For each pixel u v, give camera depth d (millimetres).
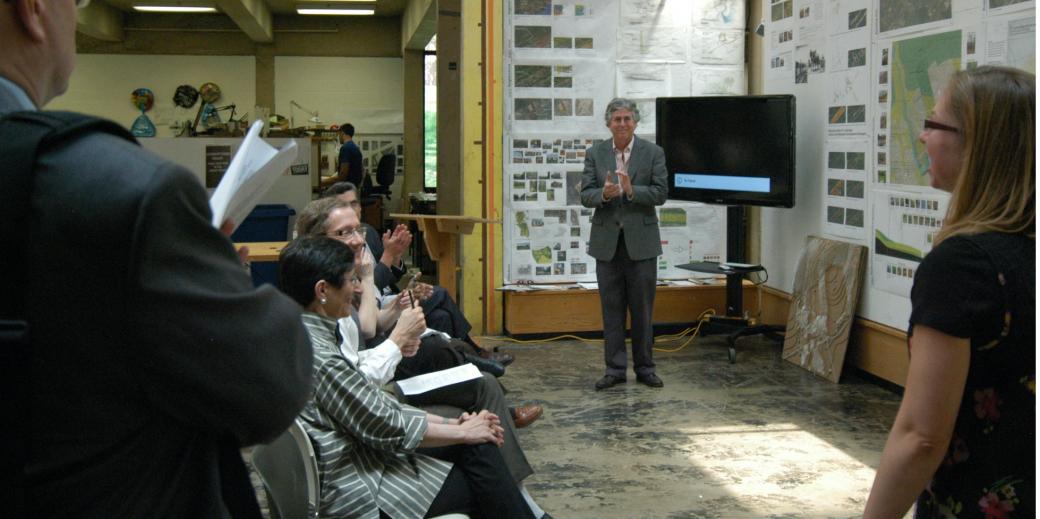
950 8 4316
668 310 6527
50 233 825
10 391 831
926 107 4512
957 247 1279
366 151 14445
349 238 3240
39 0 924
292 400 938
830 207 5473
